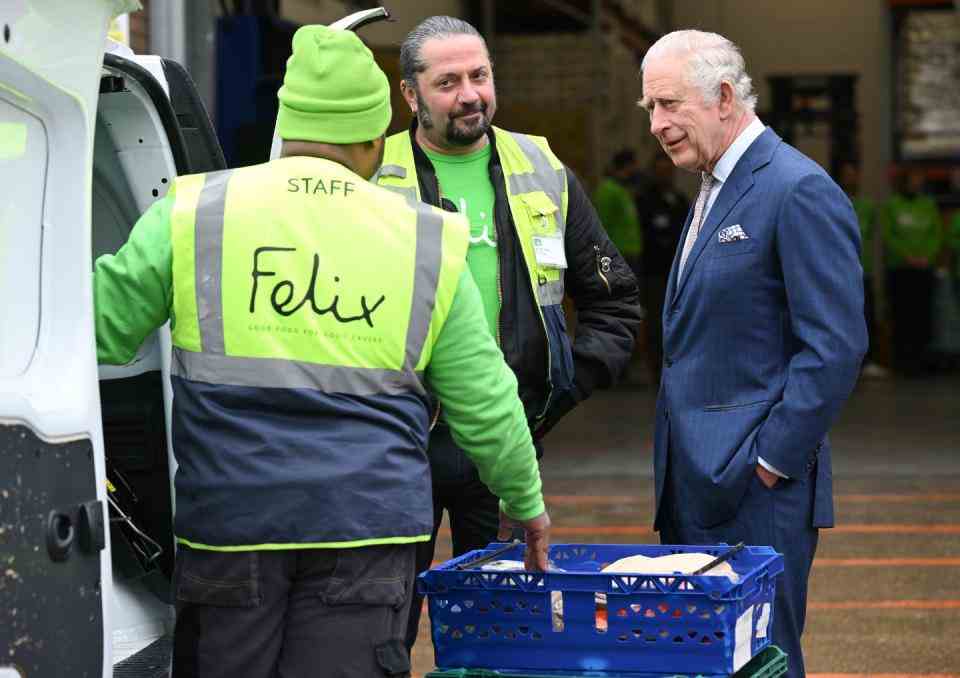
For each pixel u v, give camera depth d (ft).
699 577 13.35
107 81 15.96
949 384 70.79
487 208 18.43
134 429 16.61
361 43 13.61
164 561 16.89
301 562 12.73
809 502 17.07
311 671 12.64
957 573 31.73
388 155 18.51
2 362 11.16
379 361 13.01
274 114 42.50
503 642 13.99
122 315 12.99
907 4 85.05
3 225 11.25
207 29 39.99
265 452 12.64
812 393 16.40
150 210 13.26
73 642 11.50
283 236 13.04
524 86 73.51
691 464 17.04
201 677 12.84
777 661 14.52
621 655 13.66
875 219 79.36
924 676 24.30
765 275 16.85
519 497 13.91
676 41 17.12
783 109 86.99
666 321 17.75
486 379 13.43
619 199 65.51
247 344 12.82
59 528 11.38
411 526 12.87
